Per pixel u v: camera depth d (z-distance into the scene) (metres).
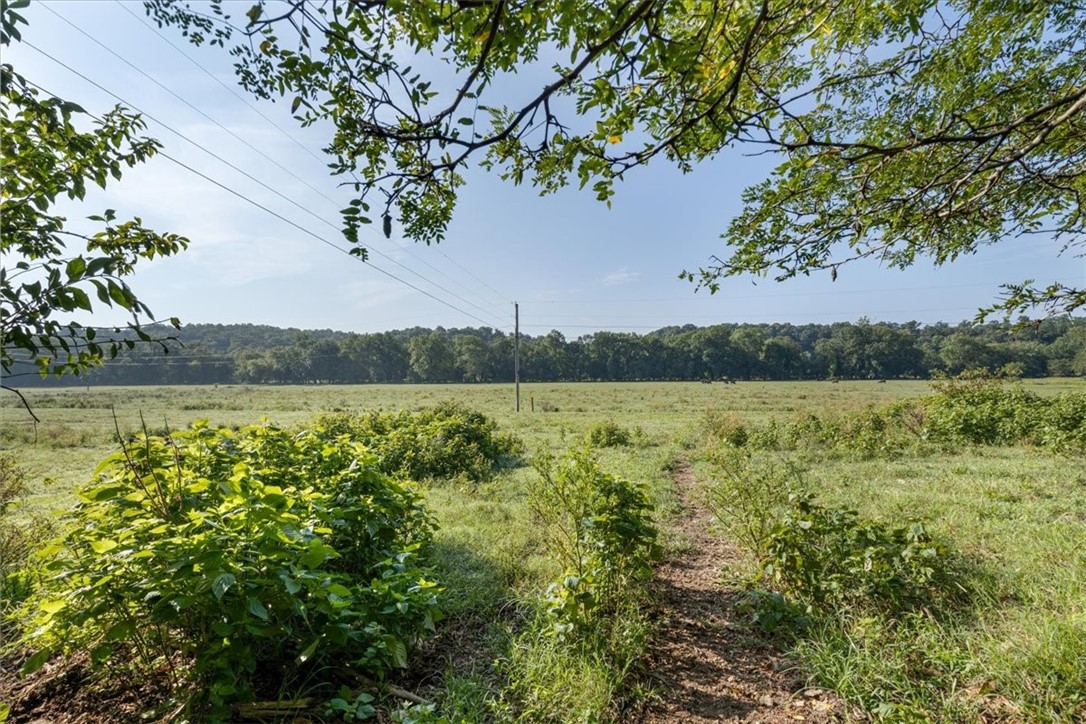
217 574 2.17
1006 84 2.17
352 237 1.55
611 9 1.18
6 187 1.88
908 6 1.70
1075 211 2.29
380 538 3.91
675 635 3.71
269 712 2.54
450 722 2.50
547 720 2.71
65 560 2.41
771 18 1.43
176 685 2.52
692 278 2.77
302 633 2.76
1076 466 8.41
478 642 3.58
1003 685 2.70
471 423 12.69
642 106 1.54
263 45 1.29
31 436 17.19
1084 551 4.27
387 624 3.04
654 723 2.76
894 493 7.12
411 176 1.51
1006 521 5.52
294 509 3.25
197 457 3.64
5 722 2.50
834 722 2.69
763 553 4.29
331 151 1.56
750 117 1.57
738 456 7.31
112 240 2.23
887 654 3.06
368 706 2.58
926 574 3.55
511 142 1.70
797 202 2.31
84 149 2.09
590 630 3.37
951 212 2.16
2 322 1.34
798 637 3.40
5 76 1.59
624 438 14.96
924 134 2.09
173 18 1.42
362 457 4.23
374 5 1.14
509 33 1.15
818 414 16.67
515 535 5.68
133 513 2.72
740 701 2.92
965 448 11.15
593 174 1.58
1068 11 2.02
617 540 3.79
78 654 3.02
